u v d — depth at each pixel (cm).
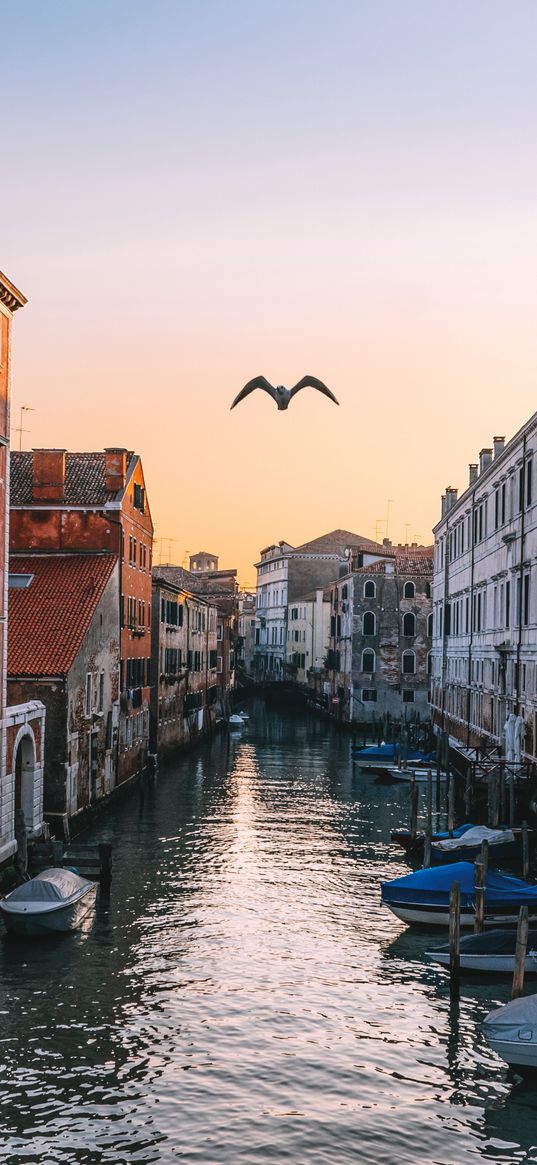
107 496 4119
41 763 3012
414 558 7744
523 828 2856
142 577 4628
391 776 4997
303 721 8544
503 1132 1513
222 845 3297
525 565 3881
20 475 4309
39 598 3606
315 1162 1423
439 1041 1811
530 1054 1645
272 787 4675
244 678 11706
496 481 4566
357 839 3478
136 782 4472
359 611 7600
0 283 2553
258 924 2448
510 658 4169
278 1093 1606
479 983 2094
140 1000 1952
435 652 6844
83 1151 1433
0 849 2544
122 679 4106
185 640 6019
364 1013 1928
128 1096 1583
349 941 2345
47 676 3117
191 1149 1445
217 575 11706
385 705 7581
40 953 2202
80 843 3241
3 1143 1445
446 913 2417
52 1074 1642
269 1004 1955
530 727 3738
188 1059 1709
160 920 2453
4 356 2667
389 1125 1523
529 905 2395
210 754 6003
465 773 4156
